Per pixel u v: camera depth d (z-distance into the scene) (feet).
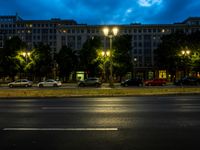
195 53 183.21
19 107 48.26
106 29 97.81
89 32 363.56
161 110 42.19
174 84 160.97
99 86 143.43
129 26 363.97
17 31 414.82
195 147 21.38
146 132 26.53
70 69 233.55
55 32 408.46
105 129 28.07
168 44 221.25
